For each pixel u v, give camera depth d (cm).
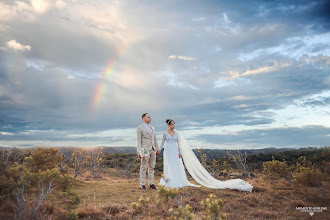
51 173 453
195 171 834
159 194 328
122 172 1470
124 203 555
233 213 508
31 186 459
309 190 730
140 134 762
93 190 700
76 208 495
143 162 748
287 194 694
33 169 608
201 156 1166
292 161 1424
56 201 519
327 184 786
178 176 788
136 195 645
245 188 722
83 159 1186
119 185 805
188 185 782
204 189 722
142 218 460
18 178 450
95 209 481
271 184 868
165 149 821
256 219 473
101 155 1352
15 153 561
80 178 1197
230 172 1120
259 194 669
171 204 539
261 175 1083
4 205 442
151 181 765
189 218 301
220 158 1173
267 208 552
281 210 538
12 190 440
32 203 461
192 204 548
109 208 501
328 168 854
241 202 591
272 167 866
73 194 480
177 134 849
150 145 760
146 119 773
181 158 823
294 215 507
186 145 852
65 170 941
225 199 616
